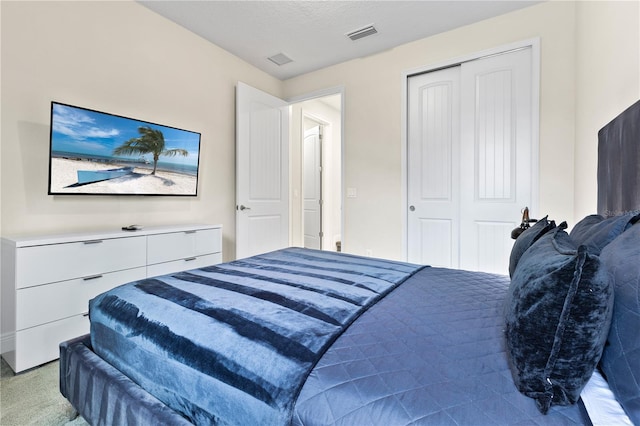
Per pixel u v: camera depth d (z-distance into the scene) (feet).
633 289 1.92
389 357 2.34
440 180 9.91
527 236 4.25
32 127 6.39
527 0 8.07
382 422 1.83
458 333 2.75
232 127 11.07
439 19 8.92
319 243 17.54
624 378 1.84
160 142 8.57
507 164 8.75
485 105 9.03
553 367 1.89
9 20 6.07
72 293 5.98
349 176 11.51
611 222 3.16
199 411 2.58
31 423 4.13
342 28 9.39
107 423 3.19
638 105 3.63
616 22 4.92
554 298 1.90
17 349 5.31
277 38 9.95
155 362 2.94
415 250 10.36
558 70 7.97
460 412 1.82
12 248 5.42
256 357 2.42
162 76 8.83
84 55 7.18
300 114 15.11
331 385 2.10
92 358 3.63
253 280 4.13
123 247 6.83
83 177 7.00
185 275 4.39
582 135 7.03
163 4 8.29
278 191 12.35
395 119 10.52
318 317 2.95
